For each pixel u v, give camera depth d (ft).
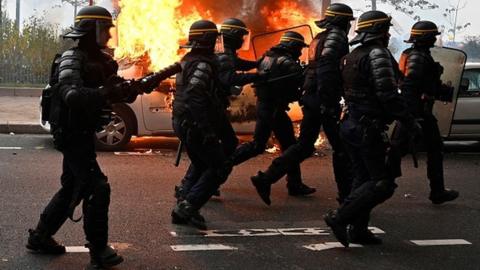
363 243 18.62
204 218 20.84
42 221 16.62
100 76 15.10
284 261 17.01
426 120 22.54
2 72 62.03
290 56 22.47
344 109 18.42
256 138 23.04
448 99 23.03
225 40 21.26
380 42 17.31
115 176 26.78
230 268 16.35
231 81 20.61
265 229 19.93
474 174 30.01
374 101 17.17
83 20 14.98
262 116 22.82
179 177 26.96
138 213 21.16
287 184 24.53
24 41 61.87
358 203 17.38
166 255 17.20
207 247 17.97
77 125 15.11
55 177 26.08
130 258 16.88
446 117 33.96
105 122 15.58
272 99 22.71
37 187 24.25
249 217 21.27
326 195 24.71
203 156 19.21
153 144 35.86
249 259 17.08
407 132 17.69
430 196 23.67
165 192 24.20
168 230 19.42
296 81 22.43
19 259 16.43
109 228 19.40
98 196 15.38
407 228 20.52
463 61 29.94
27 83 62.23
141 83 15.31
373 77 16.74
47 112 15.52
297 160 22.25
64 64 14.64
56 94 15.06
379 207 23.15
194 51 19.20
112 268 16.07
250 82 21.08
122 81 15.19
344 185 21.29
